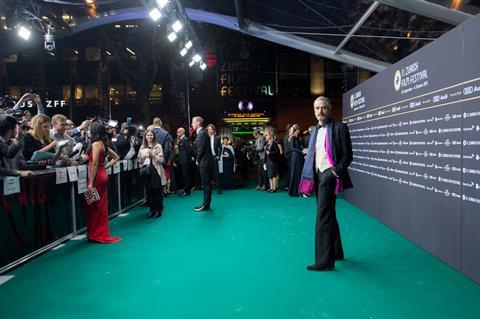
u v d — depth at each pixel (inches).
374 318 101.0
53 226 179.8
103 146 190.7
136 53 776.3
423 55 164.6
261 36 404.2
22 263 154.4
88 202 182.5
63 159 199.5
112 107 950.4
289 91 955.3
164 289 124.3
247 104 949.8
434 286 123.6
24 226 156.9
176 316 104.3
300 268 143.4
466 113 129.4
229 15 414.3
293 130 343.0
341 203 304.7
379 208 227.6
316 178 146.8
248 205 294.7
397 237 189.9
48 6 394.9
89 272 142.9
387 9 294.5
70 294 121.9
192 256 161.2
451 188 141.2
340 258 153.1
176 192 385.4
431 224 158.7
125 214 265.6
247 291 121.1
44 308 111.6
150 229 214.7
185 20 414.3
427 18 299.7
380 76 223.6
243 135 952.3
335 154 137.8
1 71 896.9
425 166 162.9
